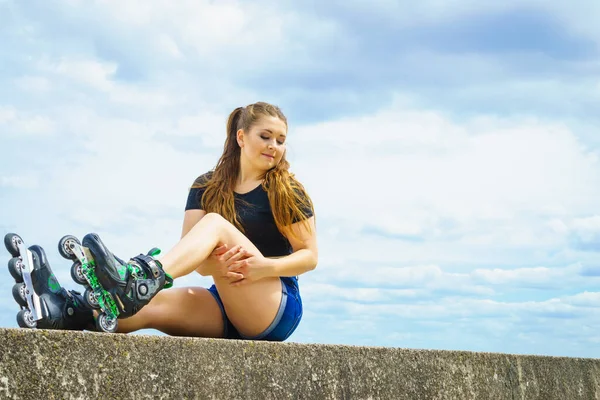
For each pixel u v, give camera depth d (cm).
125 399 242
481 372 414
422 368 371
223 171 371
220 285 334
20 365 219
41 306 265
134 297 281
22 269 264
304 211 354
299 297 362
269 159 361
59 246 268
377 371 342
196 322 337
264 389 286
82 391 232
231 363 277
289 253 367
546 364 477
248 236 358
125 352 245
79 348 233
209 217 326
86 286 274
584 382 515
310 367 307
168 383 255
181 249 306
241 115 372
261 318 338
